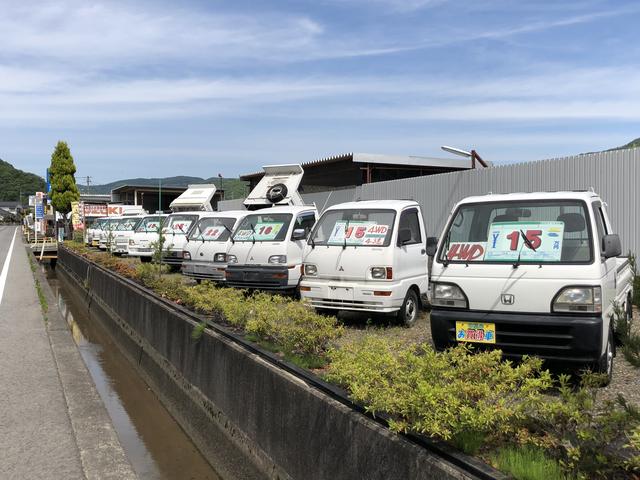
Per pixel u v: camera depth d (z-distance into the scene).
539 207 5.62
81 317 16.45
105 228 27.39
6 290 16.75
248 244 11.34
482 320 5.22
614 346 5.75
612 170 10.00
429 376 3.53
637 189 9.59
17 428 5.83
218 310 7.24
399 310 8.12
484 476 2.71
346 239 8.33
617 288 6.17
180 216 18.56
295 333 5.38
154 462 6.12
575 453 2.67
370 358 4.08
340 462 3.71
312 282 8.37
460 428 3.01
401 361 3.91
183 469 5.93
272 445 4.69
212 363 6.25
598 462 2.64
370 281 7.95
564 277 5.00
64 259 25.28
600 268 5.02
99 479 4.91
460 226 5.86
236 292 8.02
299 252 11.25
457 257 5.62
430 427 3.03
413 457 3.06
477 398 3.30
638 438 2.53
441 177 14.31
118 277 13.23
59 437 5.62
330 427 3.83
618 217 9.88
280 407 4.57
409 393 3.32
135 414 7.80
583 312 4.91
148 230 21.00
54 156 46.09
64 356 9.03
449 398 3.15
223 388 5.88
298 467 4.25
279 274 10.84
